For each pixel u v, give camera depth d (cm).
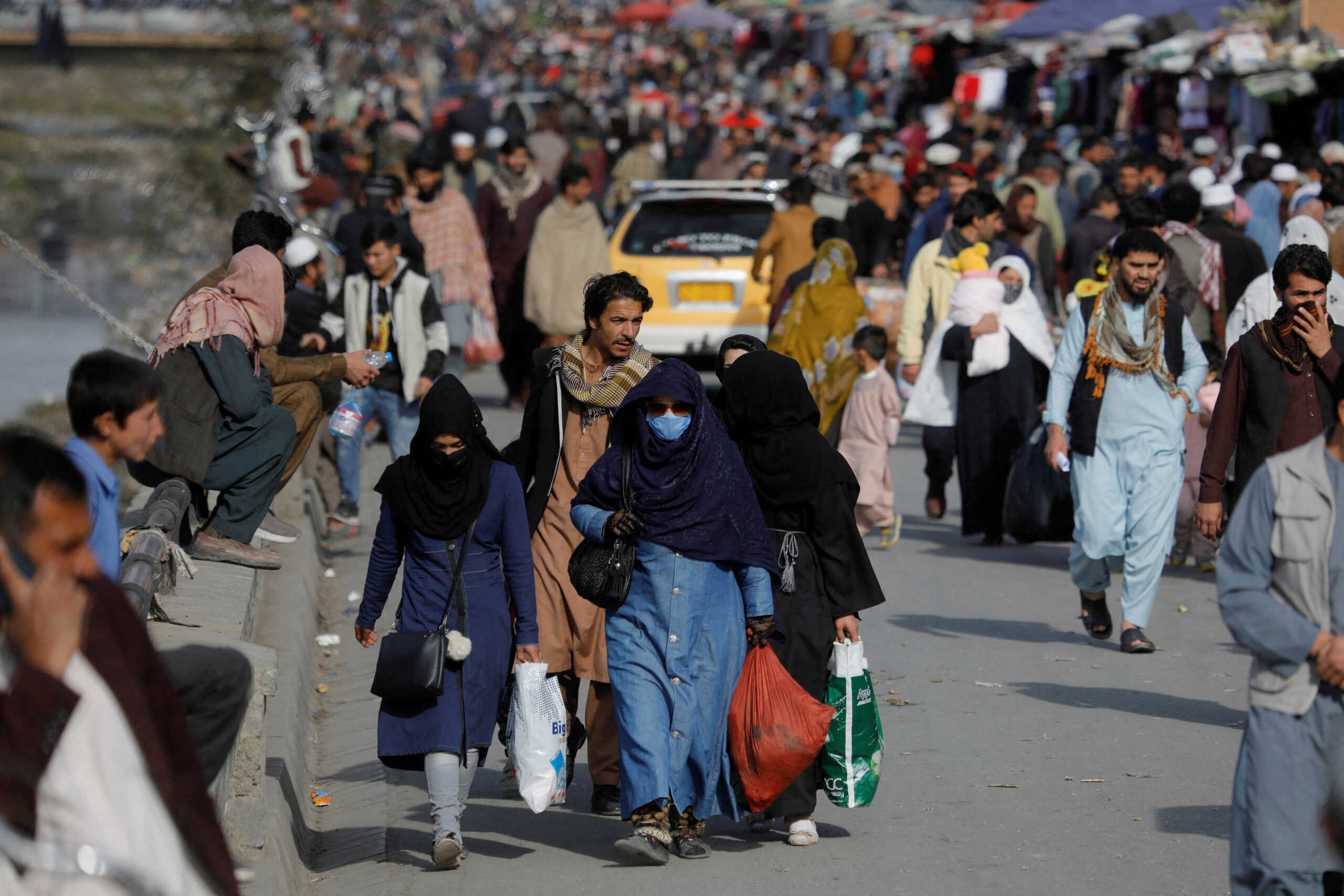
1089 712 3112
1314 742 1698
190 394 3103
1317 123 8631
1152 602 3544
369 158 9600
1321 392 2883
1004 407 4703
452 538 2361
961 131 9731
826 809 2609
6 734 1305
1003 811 2564
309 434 3519
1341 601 1692
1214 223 5175
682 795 2311
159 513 2544
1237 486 2956
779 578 2395
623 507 2317
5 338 8806
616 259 6756
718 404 2447
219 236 11019
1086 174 7950
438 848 2302
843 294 4688
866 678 2403
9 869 1298
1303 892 1691
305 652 3325
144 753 1341
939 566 4544
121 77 19425
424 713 2314
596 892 2256
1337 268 4356
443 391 2336
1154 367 3456
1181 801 2597
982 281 4688
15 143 17412
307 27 16012
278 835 2177
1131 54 9406
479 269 5984
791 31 17988
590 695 2628
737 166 10288
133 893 1315
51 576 1345
